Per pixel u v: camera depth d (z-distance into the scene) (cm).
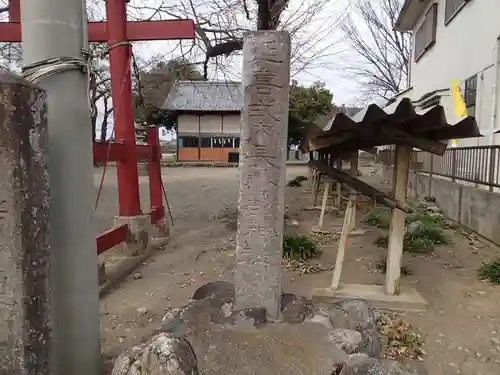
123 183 705
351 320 360
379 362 292
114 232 614
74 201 281
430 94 1299
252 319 343
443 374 359
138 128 2798
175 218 1061
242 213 360
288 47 348
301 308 378
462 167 962
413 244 745
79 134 284
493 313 479
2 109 217
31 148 228
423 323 454
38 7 272
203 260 689
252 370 275
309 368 279
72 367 285
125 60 689
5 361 229
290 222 988
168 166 2956
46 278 242
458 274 617
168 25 693
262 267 357
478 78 1035
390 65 2622
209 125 3209
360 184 518
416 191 1347
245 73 350
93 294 299
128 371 238
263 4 422
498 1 940
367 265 656
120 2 683
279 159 355
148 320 452
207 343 311
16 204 222
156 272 629
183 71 1081
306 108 2539
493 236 773
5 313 227
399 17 1662
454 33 1221
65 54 278
